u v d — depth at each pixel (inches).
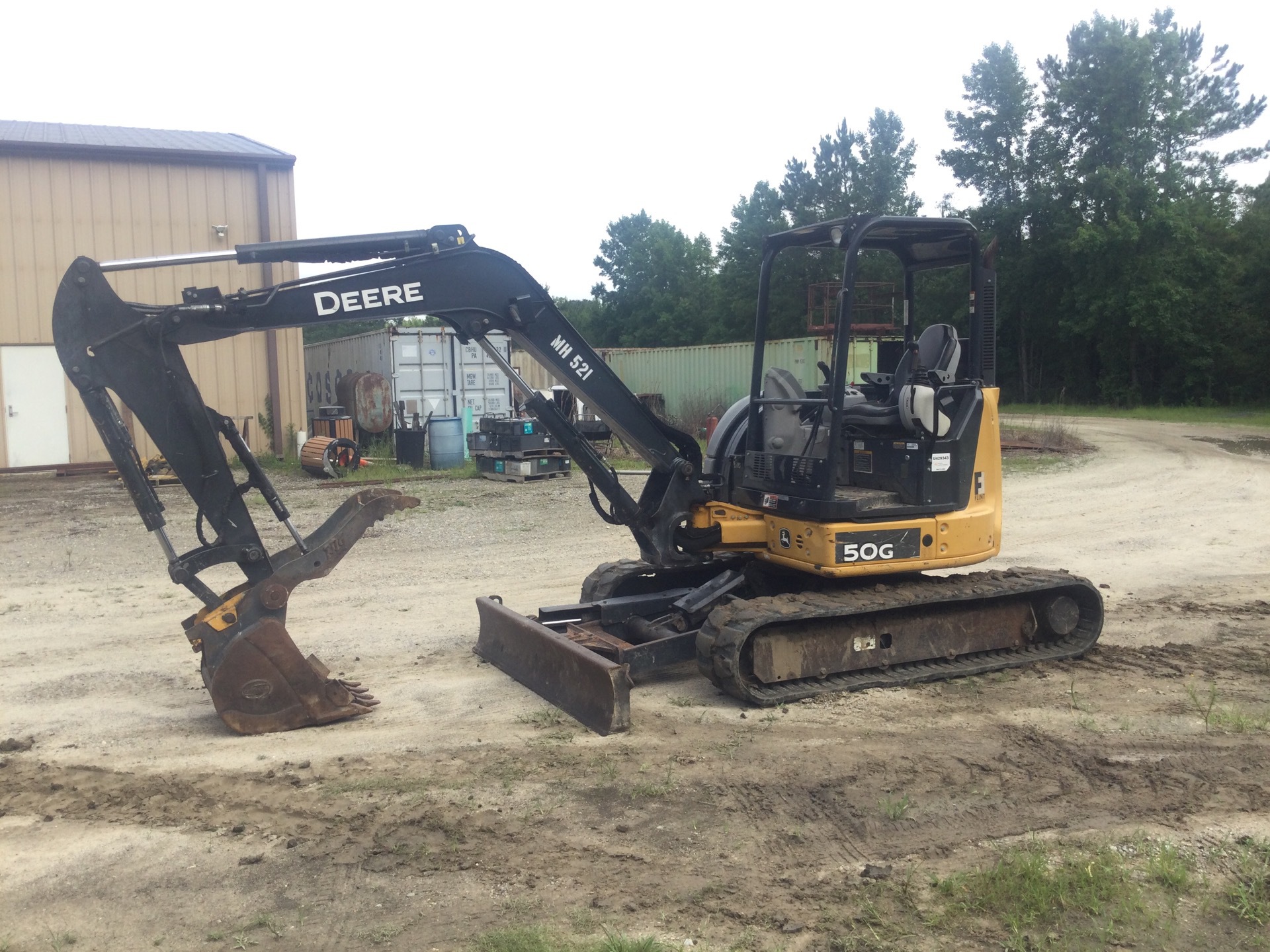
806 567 256.1
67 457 776.9
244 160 804.6
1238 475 707.4
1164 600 350.3
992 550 271.0
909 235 266.1
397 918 150.8
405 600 357.1
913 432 257.9
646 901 154.2
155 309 217.2
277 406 839.7
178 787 197.6
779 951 139.9
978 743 217.3
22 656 289.9
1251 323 1708.9
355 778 201.0
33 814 187.0
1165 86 1833.2
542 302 247.1
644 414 265.6
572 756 211.2
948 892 155.0
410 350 836.0
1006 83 1877.5
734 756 211.0
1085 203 1809.8
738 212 2217.0
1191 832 174.2
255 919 150.9
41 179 755.4
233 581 389.7
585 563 421.1
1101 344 1823.3
